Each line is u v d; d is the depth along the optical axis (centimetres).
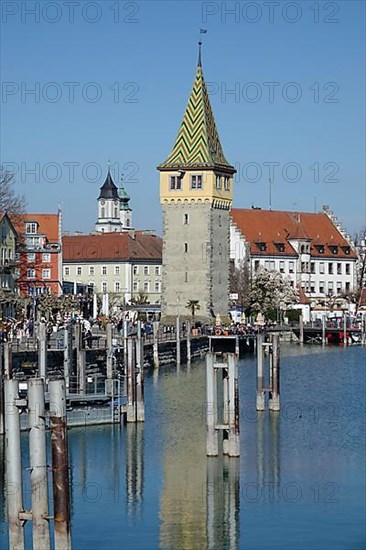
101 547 7694
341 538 7862
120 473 9775
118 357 16600
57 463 6544
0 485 9088
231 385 10175
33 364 14662
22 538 6688
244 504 8719
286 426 12200
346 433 11744
